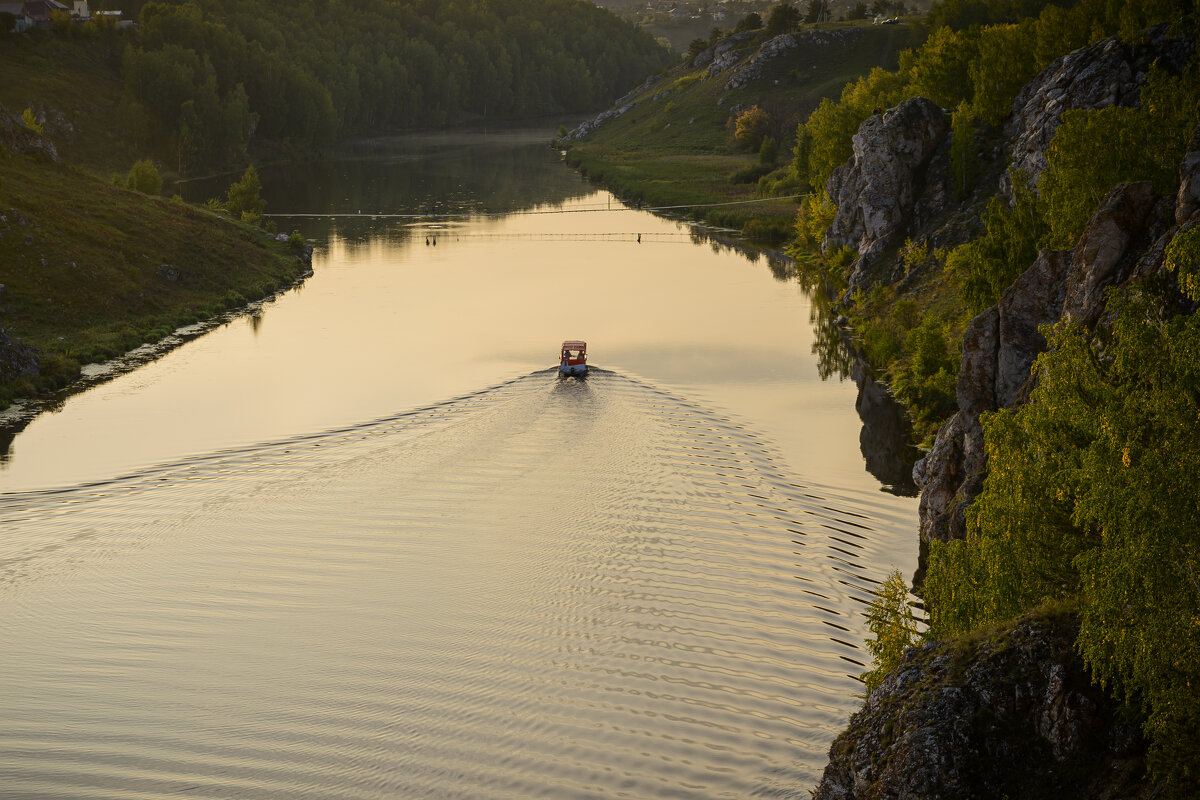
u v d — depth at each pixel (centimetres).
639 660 4847
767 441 7512
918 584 5497
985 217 7731
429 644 4975
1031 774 3006
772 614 5244
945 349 8531
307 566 5719
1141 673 2675
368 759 4162
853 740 3416
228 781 4012
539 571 5662
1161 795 2706
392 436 7588
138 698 4550
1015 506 3725
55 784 3997
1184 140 6531
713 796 3941
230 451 7356
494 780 4022
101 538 6038
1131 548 2703
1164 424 2875
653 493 6638
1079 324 4347
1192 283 3045
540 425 7788
